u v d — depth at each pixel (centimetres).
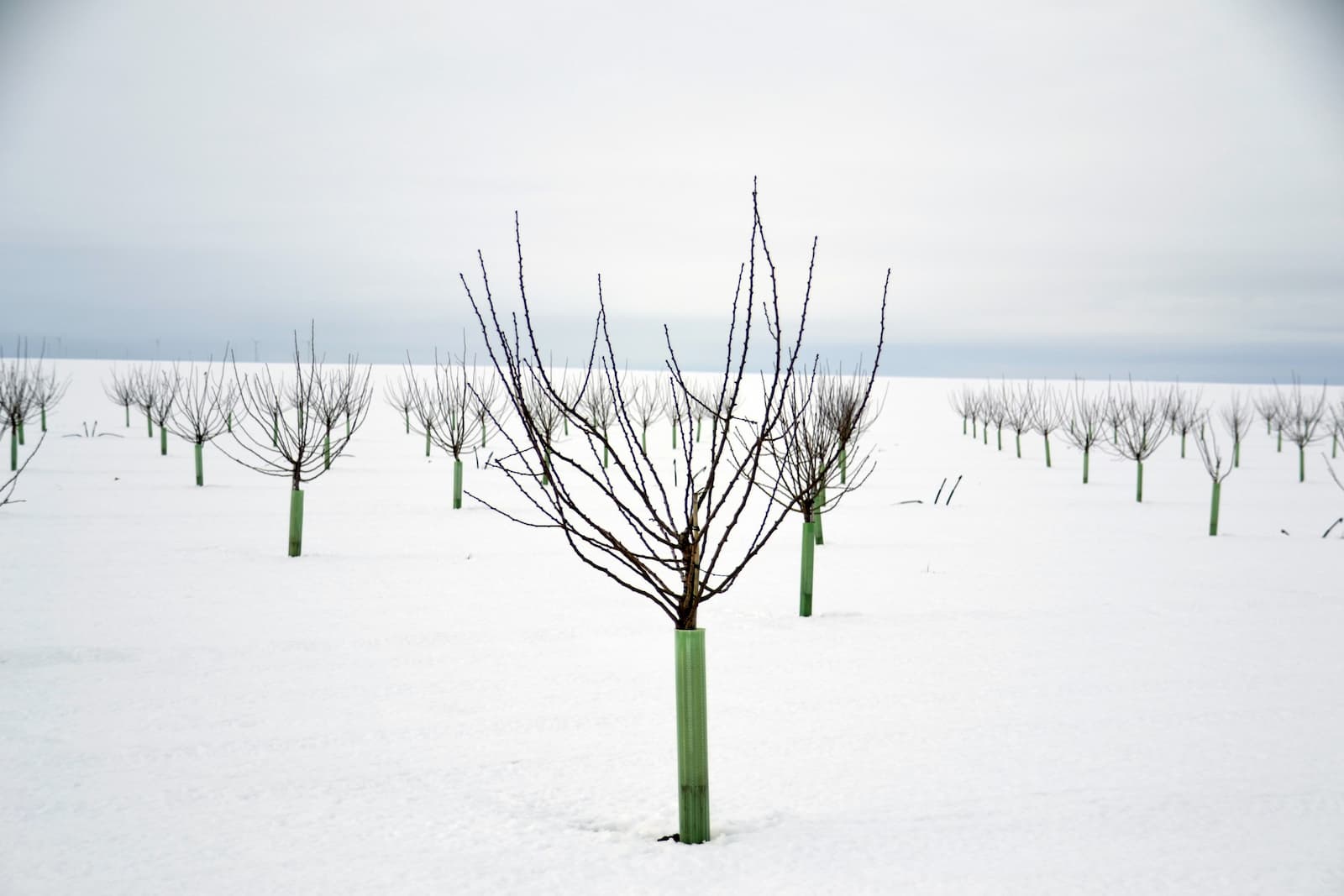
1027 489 2567
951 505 2158
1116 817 424
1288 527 1808
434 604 978
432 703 634
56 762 505
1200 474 3127
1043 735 564
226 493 2011
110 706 613
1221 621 930
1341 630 888
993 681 697
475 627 872
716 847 391
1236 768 500
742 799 456
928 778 485
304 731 570
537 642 817
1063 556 1395
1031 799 450
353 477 2464
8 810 434
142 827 414
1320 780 478
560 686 680
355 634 836
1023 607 998
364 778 486
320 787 472
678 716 400
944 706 629
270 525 1570
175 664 724
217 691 655
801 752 532
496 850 389
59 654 740
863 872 363
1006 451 4031
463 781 484
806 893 345
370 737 559
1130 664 750
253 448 3266
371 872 366
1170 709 622
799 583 1155
